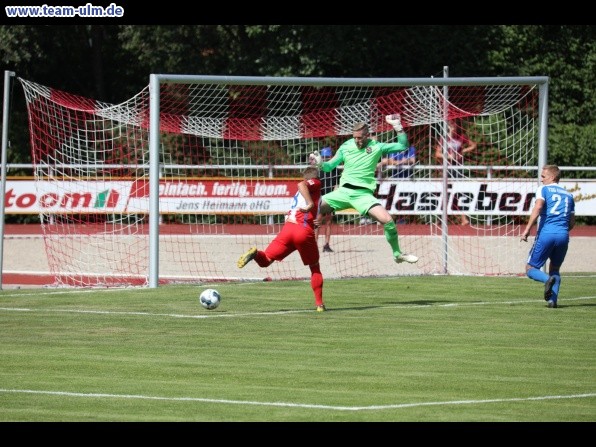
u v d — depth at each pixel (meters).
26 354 31.33
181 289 46.94
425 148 75.06
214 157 74.81
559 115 100.56
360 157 43.09
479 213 69.31
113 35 106.19
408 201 70.94
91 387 26.72
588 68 101.88
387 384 27.31
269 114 91.88
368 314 39.81
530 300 44.25
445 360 30.77
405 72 98.50
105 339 34.06
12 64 100.81
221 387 26.84
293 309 41.00
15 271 56.25
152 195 47.56
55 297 44.12
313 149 76.44
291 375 28.42
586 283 50.62
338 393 26.19
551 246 41.47
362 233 72.56
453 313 40.25
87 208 64.12
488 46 100.31
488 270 58.38
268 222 73.50
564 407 24.83
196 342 33.59
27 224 85.25
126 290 46.53
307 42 93.44
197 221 72.50
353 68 97.25
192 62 99.00
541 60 101.00
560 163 92.38
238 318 38.56
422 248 65.31
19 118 99.38
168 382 27.44
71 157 61.06
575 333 35.72
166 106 88.50
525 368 29.61
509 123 79.12
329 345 33.16
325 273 56.12
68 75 105.25
